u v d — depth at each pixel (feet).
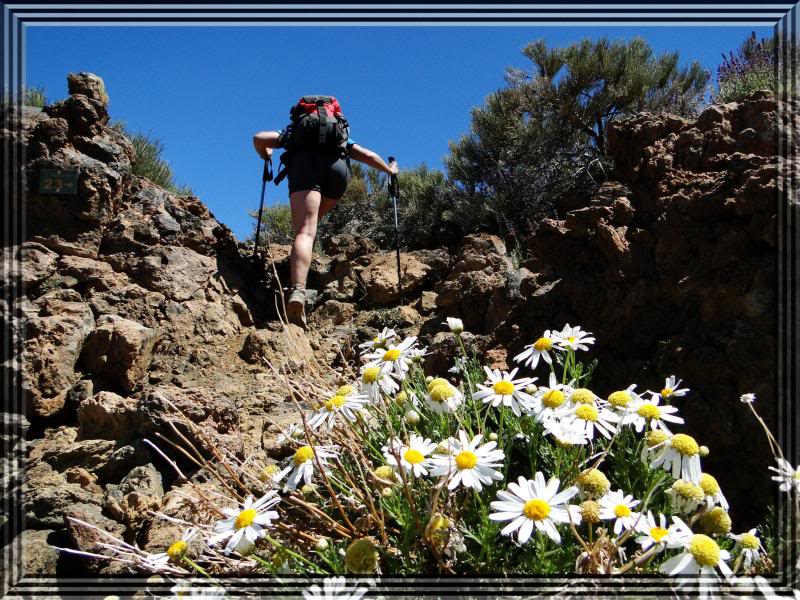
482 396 6.55
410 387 8.52
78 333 11.16
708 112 9.64
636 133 10.57
